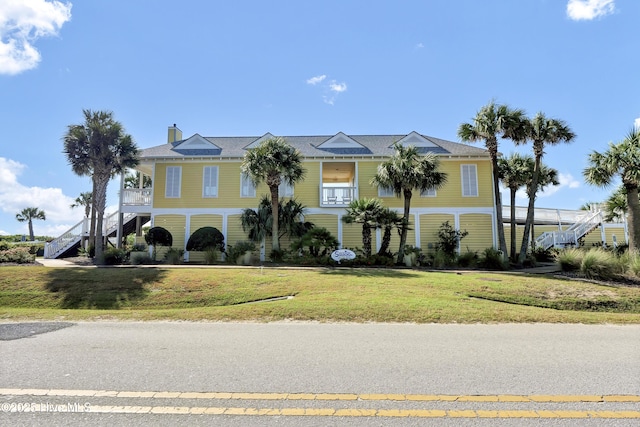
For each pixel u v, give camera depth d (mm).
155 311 9461
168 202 23516
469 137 20922
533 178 20656
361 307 9320
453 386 4480
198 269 15891
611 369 5129
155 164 23828
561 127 19781
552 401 4066
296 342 6520
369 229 19484
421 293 11430
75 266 16844
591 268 14844
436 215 23109
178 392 4281
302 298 10703
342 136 24594
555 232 25844
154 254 21859
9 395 4191
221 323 8102
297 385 4504
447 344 6422
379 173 19609
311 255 19438
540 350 6074
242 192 23469
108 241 25594
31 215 58156
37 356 5625
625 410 3855
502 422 3604
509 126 19562
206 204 23453
